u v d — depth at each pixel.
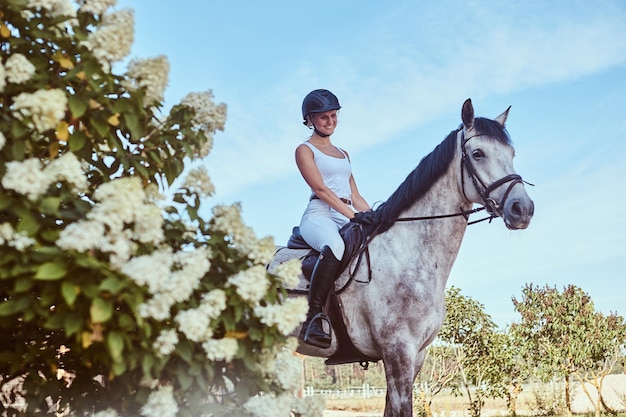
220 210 3.01
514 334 16.58
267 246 2.92
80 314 2.42
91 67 2.67
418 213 4.04
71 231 2.38
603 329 16.44
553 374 16.62
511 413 17.86
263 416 2.84
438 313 3.94
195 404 2.80
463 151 3.96
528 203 3.66
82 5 2.86
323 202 4.27
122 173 3.04
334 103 4.36
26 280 2.43
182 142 3.06
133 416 2.81
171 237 2.87
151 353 2.55
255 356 2.88
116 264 2.43
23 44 2.73
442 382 15.62
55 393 3.16
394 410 3.73
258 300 2.84
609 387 23.64
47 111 2.51
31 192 2.43
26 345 3.15
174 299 2.51
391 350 3.80
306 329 3.97
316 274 3.95
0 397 3.32
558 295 16.94
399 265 3.91
